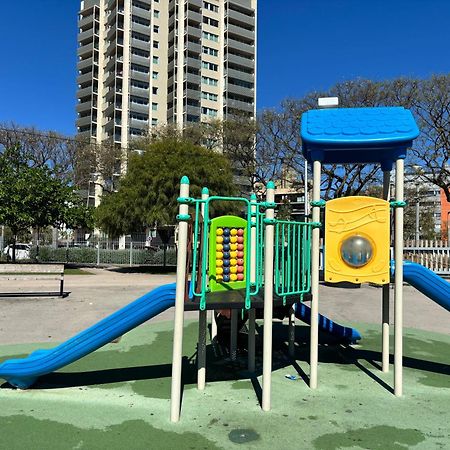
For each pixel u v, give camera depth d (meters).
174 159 22.44
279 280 4.48
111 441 3.35
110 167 43.50
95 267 25.95
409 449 3.26
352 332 6.66
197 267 4.17
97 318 8.72
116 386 4.62
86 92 69.06
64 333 7.32
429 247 18.23
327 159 5.70
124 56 64.88
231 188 23.64
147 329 7.66
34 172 20.98
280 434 3.49
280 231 4.60
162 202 21.94
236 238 4.66
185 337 7.06
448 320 8.90
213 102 68.94
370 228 4.57
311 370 4.60
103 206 23.94
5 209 19.81
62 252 29.62
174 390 3.74
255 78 72.31
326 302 11.48
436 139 25.47
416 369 5.39
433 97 24.62
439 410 4.04
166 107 68.62
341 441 3.38
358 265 4.55
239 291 4.55
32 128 41.41
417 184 27.94
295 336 7.24
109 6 67.69
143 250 29.66
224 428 3.60
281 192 45.62
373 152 5.47
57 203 21.30
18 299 11.31
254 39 72.69
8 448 3.21
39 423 3.67
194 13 67.19
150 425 3.65
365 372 5.23
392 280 4.91
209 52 69.06
